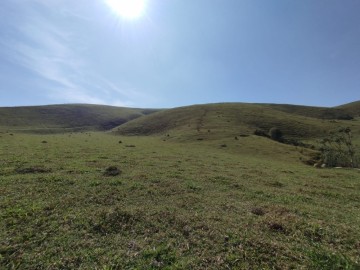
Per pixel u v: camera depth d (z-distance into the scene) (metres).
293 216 12.38
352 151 57.34
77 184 16.05
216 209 13.14
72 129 136.00
